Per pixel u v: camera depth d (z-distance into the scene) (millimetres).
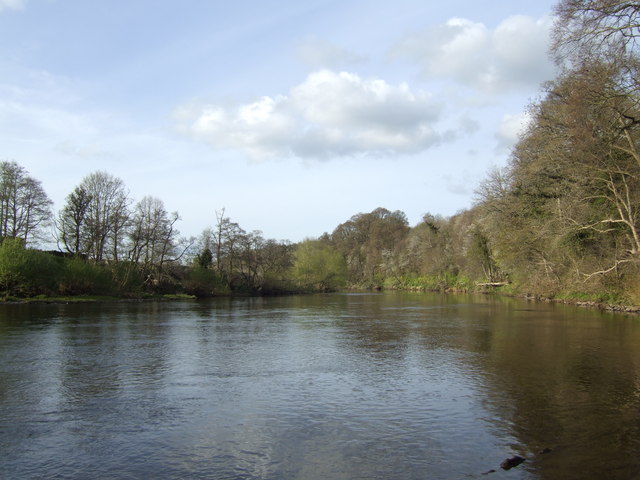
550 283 49562
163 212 69062
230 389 12695
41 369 15367
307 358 17312
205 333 24969
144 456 8156
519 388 12617
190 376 14320
